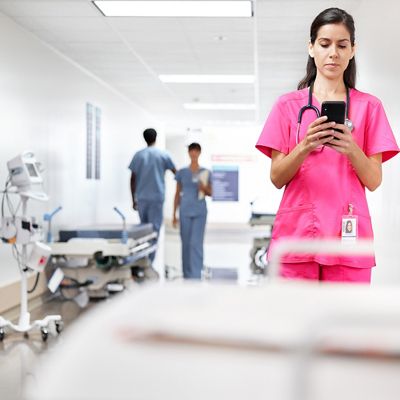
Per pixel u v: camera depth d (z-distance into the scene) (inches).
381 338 16.8
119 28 218.2
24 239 161.3
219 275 288.4
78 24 211.5
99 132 313.6
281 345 16.4
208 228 571.5
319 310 18.1
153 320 17.2
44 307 211.8
